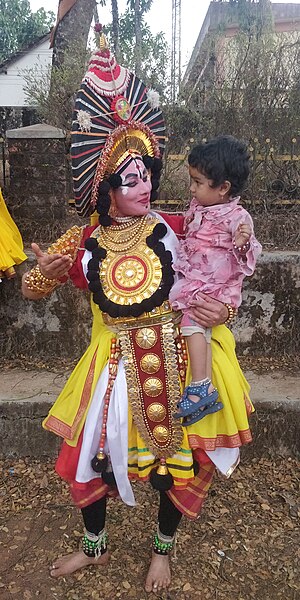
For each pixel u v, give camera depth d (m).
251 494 2.94
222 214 1.85
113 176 1.96
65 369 3.66
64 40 8.00
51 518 2.73
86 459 2.03
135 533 2.63
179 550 2.52
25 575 2.37
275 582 2.34
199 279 1.86
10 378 3.51
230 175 1.84
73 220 4.40
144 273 1.96
